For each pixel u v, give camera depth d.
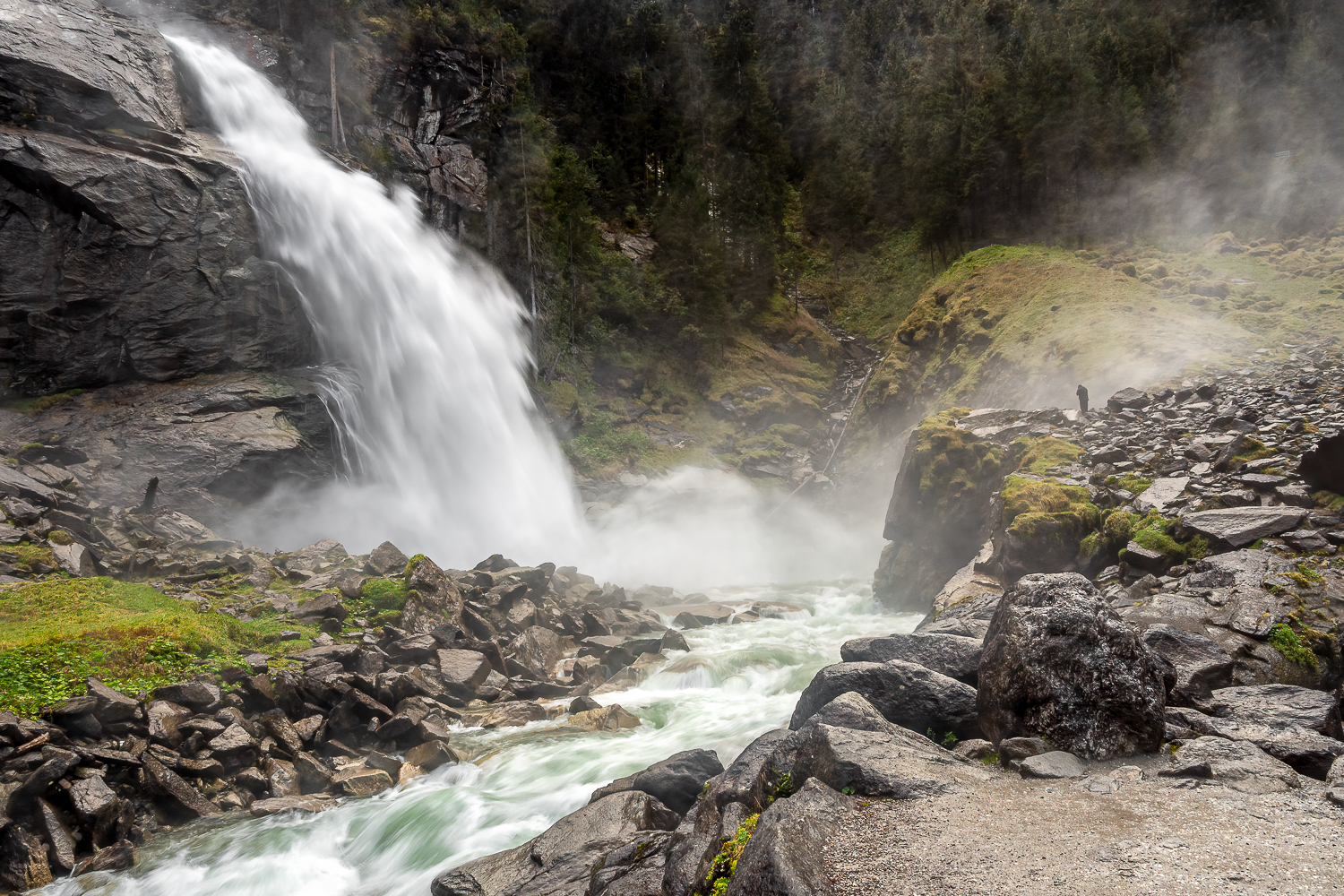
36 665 10.81
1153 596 10.09
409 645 14.27
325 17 47.66
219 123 35.19
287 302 31.16
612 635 18.64
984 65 67.94
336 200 34.91
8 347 26.50
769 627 20.34
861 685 6.91
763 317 61.12
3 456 22.22
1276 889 3.59
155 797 9.34
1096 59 62.50
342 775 10.37
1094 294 38.62
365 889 8.05
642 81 72.69
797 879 3.82
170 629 12.45
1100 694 5.55
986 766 5.52
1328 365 22.95
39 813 8.44
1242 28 67.75
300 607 15.61
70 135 28.12
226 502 25.41
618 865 6.16
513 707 13.16
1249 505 12.28
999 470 19.06
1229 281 37.78
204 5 44.84
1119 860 3.94
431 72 54.03
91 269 27.41
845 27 90.00
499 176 51.81
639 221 66.25
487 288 45.34
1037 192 58.91
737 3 91.12
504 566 21.91
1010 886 3.76
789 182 75.25
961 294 46.41
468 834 8.82
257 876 8.25
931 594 20.05
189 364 29.08
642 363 54.28
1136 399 20.58
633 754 10.83
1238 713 6.31
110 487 23.48
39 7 29.59
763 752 6.54
